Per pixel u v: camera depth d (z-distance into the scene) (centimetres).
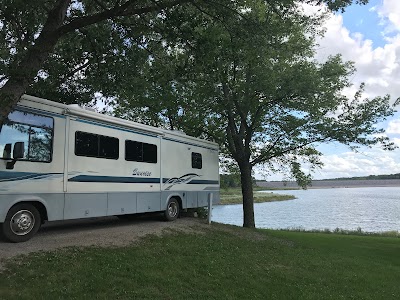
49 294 594
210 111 1731
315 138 1728
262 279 849
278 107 1722
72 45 1112
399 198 9400
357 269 1079
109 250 848
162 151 1308
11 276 633
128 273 728
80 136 990
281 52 1282
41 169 878
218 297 699
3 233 808
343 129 1653
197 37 905
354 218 4194
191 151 1469
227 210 4753
